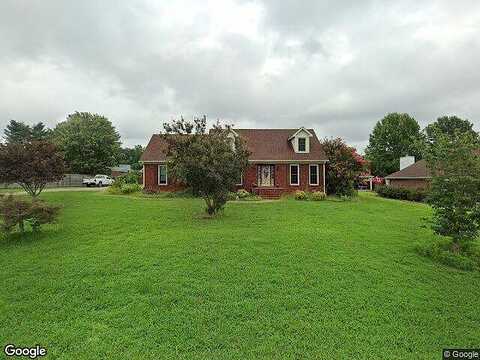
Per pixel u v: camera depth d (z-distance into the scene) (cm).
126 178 3206
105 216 1509
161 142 2966
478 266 1026
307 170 2889
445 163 1152
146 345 543
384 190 3712
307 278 809
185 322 609
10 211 1161
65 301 684
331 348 549
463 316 689
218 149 1488
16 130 8381
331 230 1296
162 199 2270
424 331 619
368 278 830
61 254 966
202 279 786
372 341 575
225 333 580
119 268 846
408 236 1296
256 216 1577
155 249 991
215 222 1409
